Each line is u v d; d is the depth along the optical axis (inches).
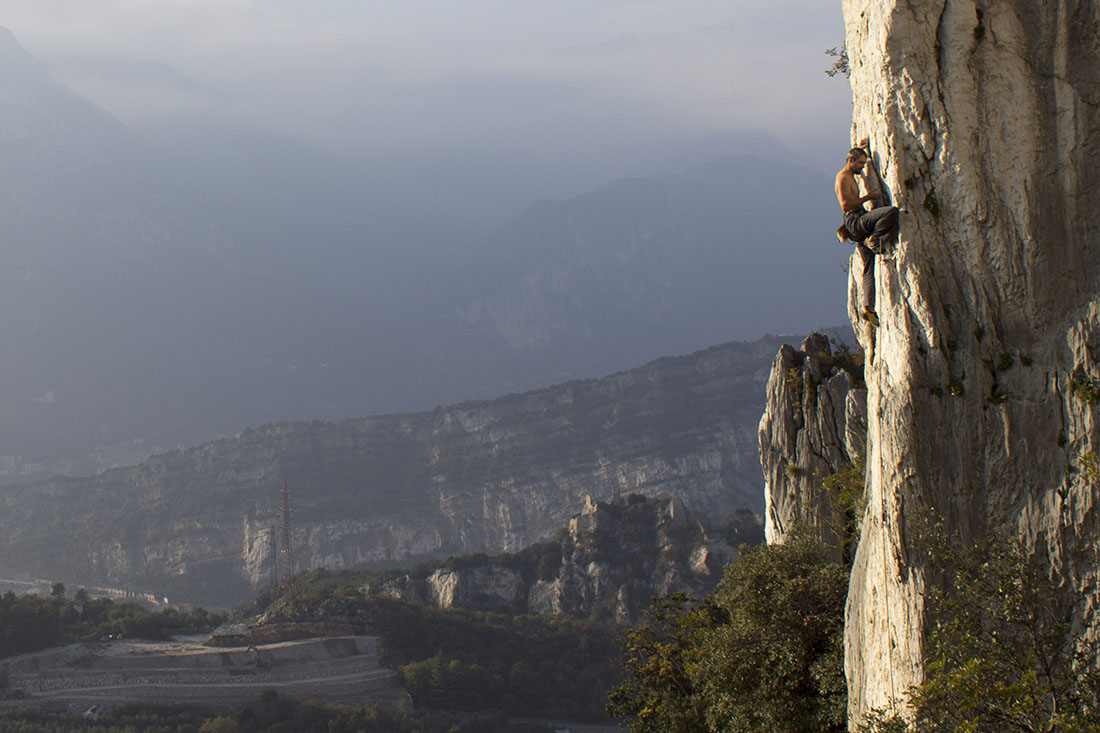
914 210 956.0
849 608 1161.4
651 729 2265.0
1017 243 927.0
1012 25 917.8
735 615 1899.6
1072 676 829.2
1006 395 929.5
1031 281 926.4
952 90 932.6
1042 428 914.1
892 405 979.9
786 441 2258.9
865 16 1008.2
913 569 964.0
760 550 1974.7
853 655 1126.4
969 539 936.9
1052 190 922.7
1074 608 880.9
